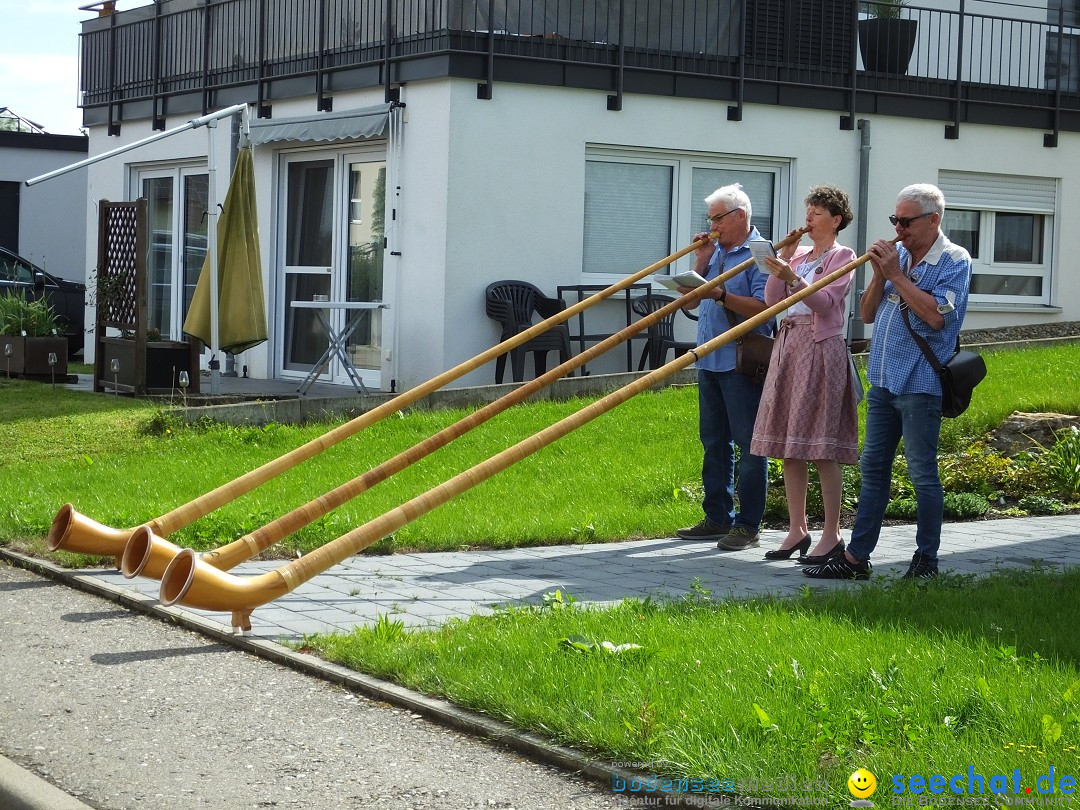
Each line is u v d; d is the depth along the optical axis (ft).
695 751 12.45
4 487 29.30
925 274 21.68
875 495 22.27
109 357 44.27
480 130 43.52
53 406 40.24
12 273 64.69
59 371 48.14
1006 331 52.49
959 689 13.94
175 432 36.27
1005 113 52.80
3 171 82.33
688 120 46.96
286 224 50.85
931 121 51.37
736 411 25.07
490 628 17.40
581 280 45.70
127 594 20.03
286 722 14.52
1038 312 54.08
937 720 13.14
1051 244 54.65
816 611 18.25
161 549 18.35
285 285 50.93
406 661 15.90
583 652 15.74
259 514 25.03
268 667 16.66
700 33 47.19
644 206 47.09
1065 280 54.70
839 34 49.55
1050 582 20.57
